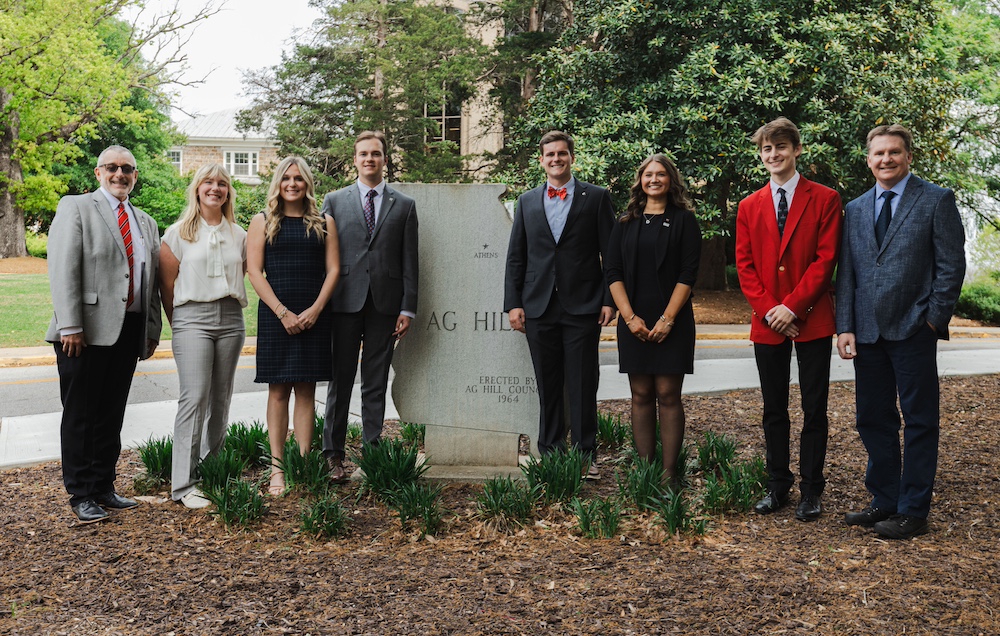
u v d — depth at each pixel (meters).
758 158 17.53
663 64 19.44
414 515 4.82
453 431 6.12
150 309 5.27
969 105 27.48
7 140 31.00
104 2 29.69
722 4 18.53
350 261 5.71
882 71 18.42
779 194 4.95
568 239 5.61
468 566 4.21
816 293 4.75
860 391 4.81
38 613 3.68
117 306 4.99
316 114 27.17
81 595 3.88
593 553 4.35
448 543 4.55
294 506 5.14
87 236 4.94
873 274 4.67
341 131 28.19
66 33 28.83
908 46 19.53
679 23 18.73
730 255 29.66
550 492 5.07
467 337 6.10
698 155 18.42
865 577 3.95
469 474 5.84
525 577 4.04
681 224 5.15
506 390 6.08
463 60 25.66
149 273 5.21
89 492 5.02
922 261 4.58
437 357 6.12
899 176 4.70
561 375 5.85
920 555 4.24
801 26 18.02
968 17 27.86
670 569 4.10
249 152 51.69
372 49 26.30
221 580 4.05
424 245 6.09
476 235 6.05
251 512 4.82
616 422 6.98
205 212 5.33
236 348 5.44
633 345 5.21
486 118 29.00
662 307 5.15
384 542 4.58
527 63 26.09
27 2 28.41
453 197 6.05
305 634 3.45
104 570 4.18
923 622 3.47
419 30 26.64
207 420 5.57
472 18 30.69
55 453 6.56
